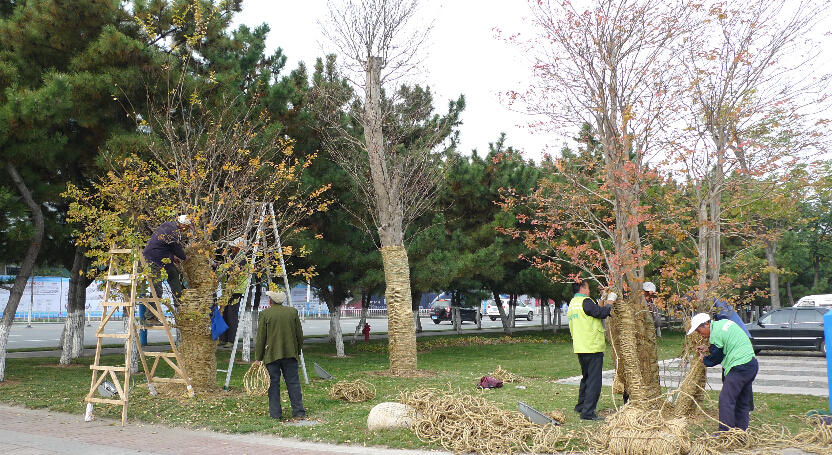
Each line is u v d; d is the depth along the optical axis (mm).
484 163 24766
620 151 9109
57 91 12398
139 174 13242
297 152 18016
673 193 9977
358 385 10828
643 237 10070
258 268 12727
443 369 15914
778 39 9422
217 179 13367
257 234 12391
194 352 11188
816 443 7598
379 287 20094
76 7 13953
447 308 47344
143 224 12305
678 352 21453
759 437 7691
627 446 6938
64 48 14391
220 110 14789
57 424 9031
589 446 7324
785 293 48906
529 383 12844
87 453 7215
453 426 7805
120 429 8727
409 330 14258
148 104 13922
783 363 18938
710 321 8164
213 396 10844
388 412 8414
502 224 22828
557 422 8406
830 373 8977
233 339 11938
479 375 14211
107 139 14203
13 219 13492
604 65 9125
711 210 10031
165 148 13578
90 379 13422
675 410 8859
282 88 16750
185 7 15352
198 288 11211
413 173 16922
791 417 9141
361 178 17375
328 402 10555
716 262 9969
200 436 8273
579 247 9422
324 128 17453
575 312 8977
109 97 14328
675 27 9102
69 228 15188
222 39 16641
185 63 15008
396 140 16906
